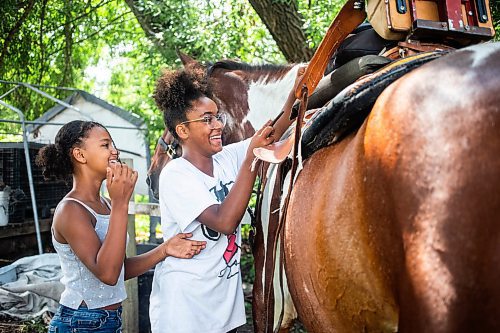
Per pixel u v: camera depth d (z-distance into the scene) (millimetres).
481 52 1191
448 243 1050
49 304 4438
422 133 1138
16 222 6480
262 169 2219
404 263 1138
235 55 6641
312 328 1668
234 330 2238
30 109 10555
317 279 1493
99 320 2090
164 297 2145
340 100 1458
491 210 1027
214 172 2236
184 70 2299
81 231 2029
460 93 1122
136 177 2023
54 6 9484
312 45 5660
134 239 3637
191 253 2092
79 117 9391
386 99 1276
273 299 2002
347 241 1336
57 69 10914
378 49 1967
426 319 1064
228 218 1984
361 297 1352
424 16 1757
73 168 2180
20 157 6684
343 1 5500
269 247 2020
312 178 1569
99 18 10328
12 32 9141
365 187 1263
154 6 6465
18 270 4926
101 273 1977
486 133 1062
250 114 3012
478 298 1028
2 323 4277
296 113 2057
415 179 1120
